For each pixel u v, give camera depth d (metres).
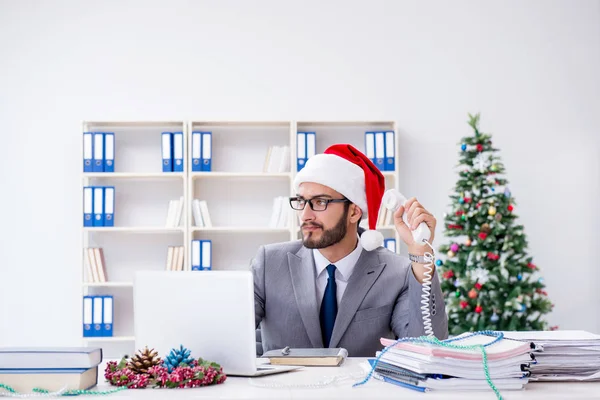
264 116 5.32
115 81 5.30
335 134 5.34
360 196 2.54
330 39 5.38
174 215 5.06
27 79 5.26
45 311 5.19
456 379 1.65
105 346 5.15
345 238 2.59
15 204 5.22
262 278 2.66
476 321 4.64
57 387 1.65
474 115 5.37
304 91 5.35
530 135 5.37
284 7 5.38
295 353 2.13
